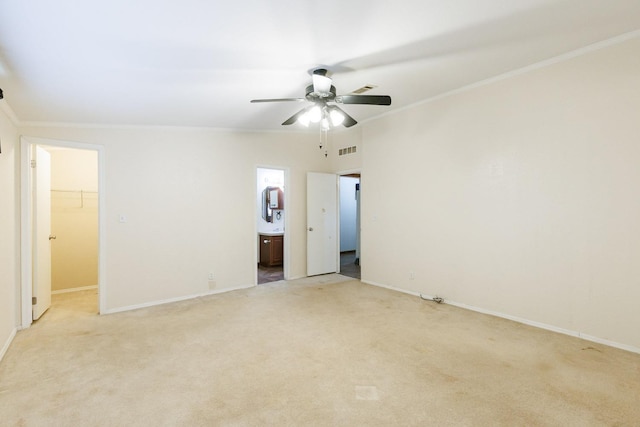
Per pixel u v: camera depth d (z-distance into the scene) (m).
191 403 2.11
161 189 4.36
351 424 1.90
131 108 3.58
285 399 2.15
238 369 2.54
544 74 3.21
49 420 1.95
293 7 2.02
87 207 5.14
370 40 2.51
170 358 2.73
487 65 3.22
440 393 2.20
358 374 2.45
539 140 3.27
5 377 2.44
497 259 3.64
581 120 3.00
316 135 5.89
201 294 4.66
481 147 3.74
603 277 2.91
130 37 2.23
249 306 4.13
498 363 2.59
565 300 3.14
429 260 4.35
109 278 3.98
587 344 2.91
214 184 4.78
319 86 2.86
